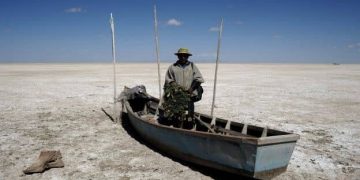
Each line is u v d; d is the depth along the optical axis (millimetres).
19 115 14102
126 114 14211
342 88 26016
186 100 8953
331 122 13242
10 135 10891
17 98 18906
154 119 10648
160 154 8977
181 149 8133
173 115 9016
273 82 31266
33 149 9438
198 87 9281
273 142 6344
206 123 9445
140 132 10320
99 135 10930
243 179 7293
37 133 11164
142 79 33406
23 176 7527
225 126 8938
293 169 8141
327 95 21453
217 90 23656
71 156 8852
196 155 7707
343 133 11531
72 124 12484
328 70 65438
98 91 22438
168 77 9180
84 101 17953
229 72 52344
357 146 10039
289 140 6617
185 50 8969
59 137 10688
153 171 7812
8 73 45188
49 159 8039
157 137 9000
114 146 9719
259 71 57719
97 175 7586
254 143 6199
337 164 8508
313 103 18031
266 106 16891
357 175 7836
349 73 51406
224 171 7293
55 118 13539
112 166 8125
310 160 8766
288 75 44219
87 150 9352
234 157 6730
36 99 18578
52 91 22297
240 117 14125
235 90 23766
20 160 8555
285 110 15828
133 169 7938
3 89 23281
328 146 9992
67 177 7473
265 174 6598
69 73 45594
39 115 14117
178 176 7523
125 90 14438
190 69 9156
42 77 36188
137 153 9070
